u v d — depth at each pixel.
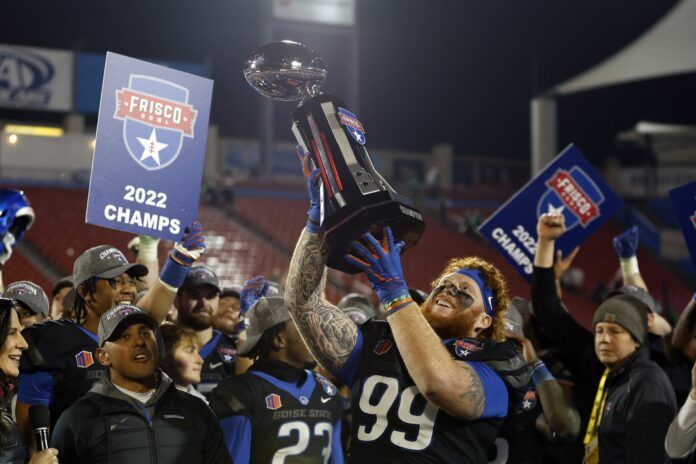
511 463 3.92
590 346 4.26
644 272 24.64
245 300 4.73
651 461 3.54
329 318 2.58
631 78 23.70
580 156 4.91
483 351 2.42
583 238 4.87
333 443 3.53
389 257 2.25
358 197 2.21
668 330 4.74
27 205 3.63
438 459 2.36
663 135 30.00
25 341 3.12
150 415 3.02
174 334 3.77
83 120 25.27
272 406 3.36
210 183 23.91
